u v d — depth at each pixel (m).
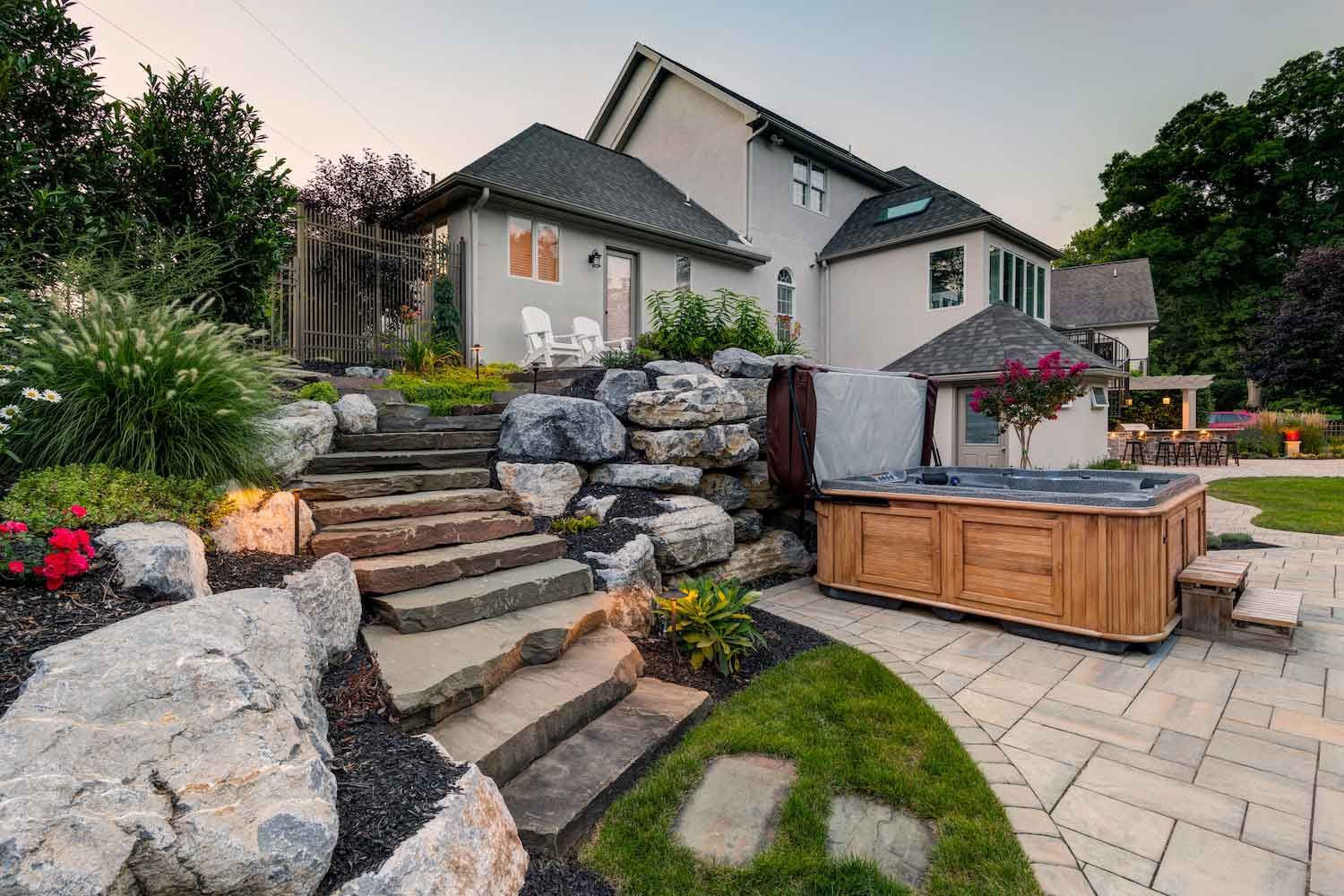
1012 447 11.62
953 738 2.77
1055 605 4.07
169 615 1.75
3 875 1.04
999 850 2.07
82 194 3.76
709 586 3.77
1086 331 18.28
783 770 2.54
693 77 14.67
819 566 5.29
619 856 2.03
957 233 13.85
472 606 2.97
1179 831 2.18
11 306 3.05
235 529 2.96
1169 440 17.44
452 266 9.31
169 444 3.02
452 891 1.51
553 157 12.16
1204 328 29.47
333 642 2.49
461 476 4.35
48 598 1.94
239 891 1.27
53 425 2.82
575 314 10.85
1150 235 30.53
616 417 5.60
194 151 4.36
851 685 3.30
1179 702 3.17
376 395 5.34
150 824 1.22
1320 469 14.90
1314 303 17.09
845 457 6.05
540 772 2.31
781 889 1.91
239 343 4.04
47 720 1.29
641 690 3.06
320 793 1.48
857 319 15.63
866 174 16.77
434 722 2.29
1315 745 2.73
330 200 10.03
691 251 12.73
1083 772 2.54
